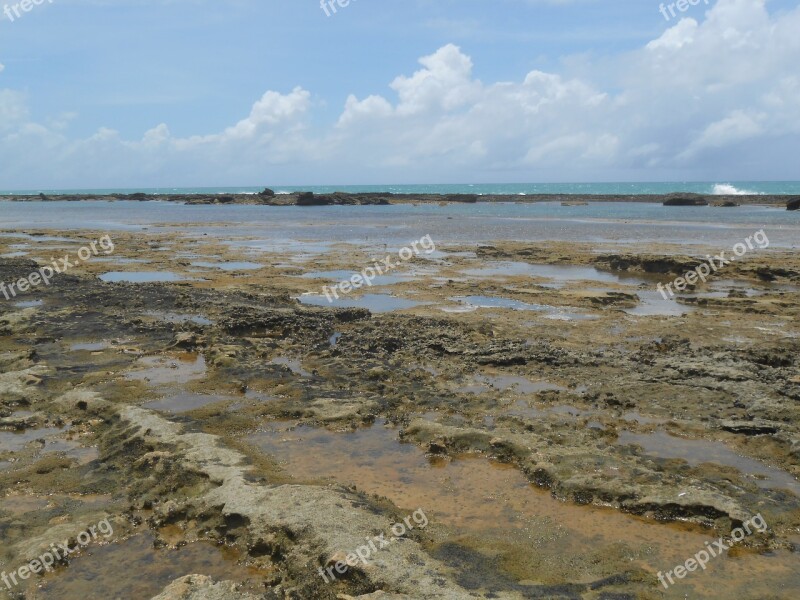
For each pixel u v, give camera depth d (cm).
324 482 943
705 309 2384
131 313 2092
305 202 11594
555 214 8375
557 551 784
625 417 1228
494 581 704
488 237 5281
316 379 1432
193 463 973
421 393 1341
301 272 3300
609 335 1933
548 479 961
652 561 768
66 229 6088
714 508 857
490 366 1552
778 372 1438
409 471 1012
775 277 3102
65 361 1554
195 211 9775
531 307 2414
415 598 656
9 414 1232
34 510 889
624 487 912
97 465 1030
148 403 1281
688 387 1362
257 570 762
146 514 884
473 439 1092
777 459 1057
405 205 11619
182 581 702
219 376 1439
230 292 2486
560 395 1335
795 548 806
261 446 1096
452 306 2409
